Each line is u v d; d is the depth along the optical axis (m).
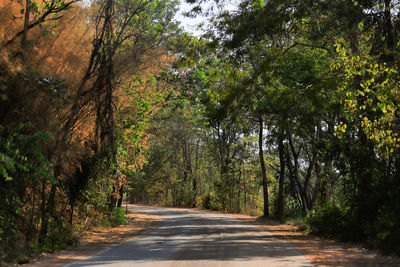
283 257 11.08
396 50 15.39
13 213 11.84
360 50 17.80
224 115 21.03
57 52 13.83
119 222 23.83
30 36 12.99
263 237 17.25
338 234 16.70
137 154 25.33
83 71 14.95
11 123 11.96
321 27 19.09
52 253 11.94
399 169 14.15
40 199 14.37
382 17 16.52
